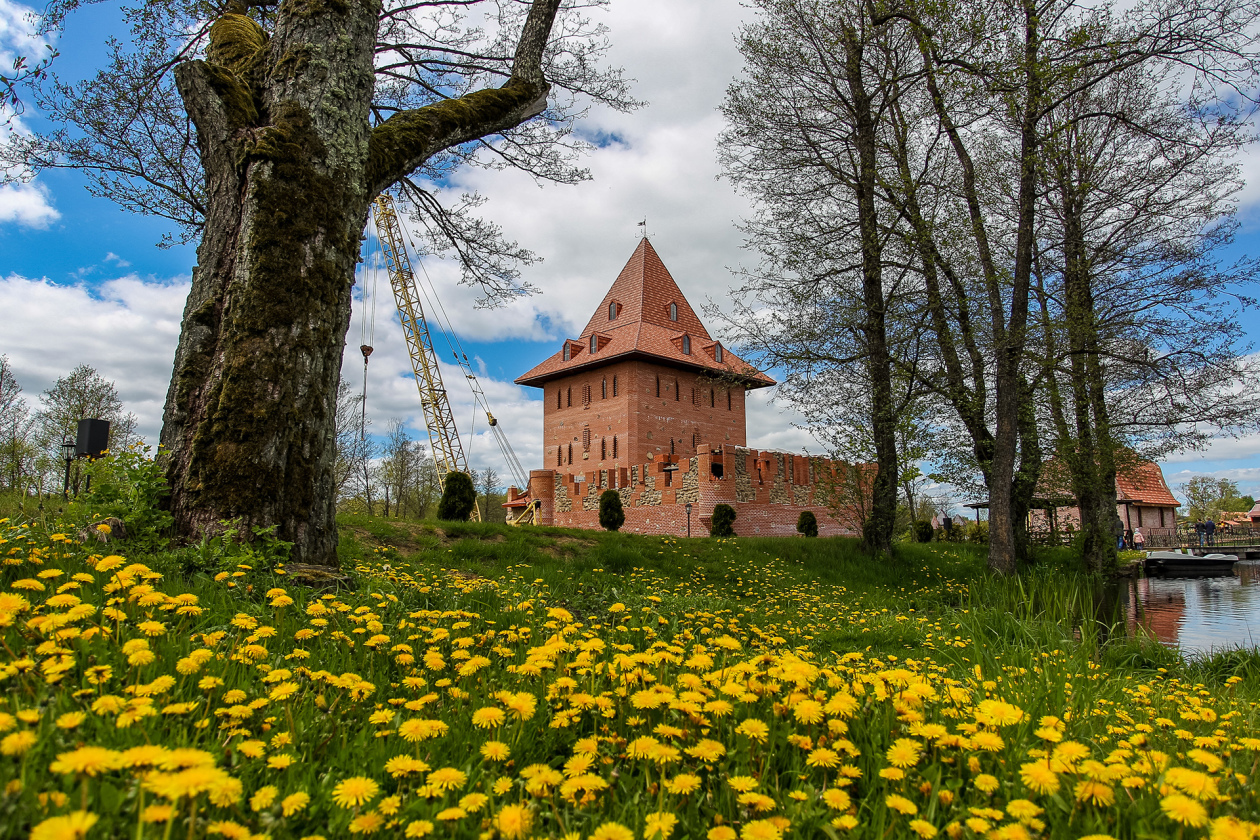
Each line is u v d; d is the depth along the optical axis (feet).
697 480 88.63
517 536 41.98
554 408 149.28
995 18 41.96
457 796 6.00
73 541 14.19
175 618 10.52
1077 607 36.55
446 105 23.98
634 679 8.61
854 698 8.26
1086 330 48.80
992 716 7.57
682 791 5.79
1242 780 6.95
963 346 53.62
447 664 10.87
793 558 51.06
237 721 6.66
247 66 19.61
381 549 32.04
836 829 5.81
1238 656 23.67
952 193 51.03
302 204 18.26
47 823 3.73
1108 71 43.19
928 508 141.28
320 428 18.25
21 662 6.56
